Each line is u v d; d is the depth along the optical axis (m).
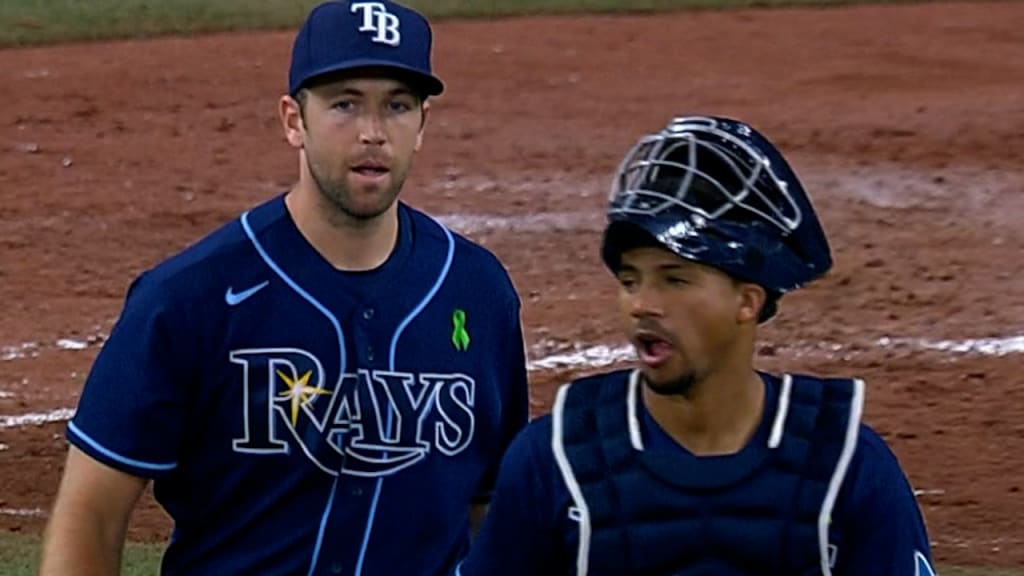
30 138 54.72
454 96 60.00
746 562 10.11
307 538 13.88
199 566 14.20
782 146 52.09
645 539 10.12
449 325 14.13
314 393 13.73
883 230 43.22
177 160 52.25
